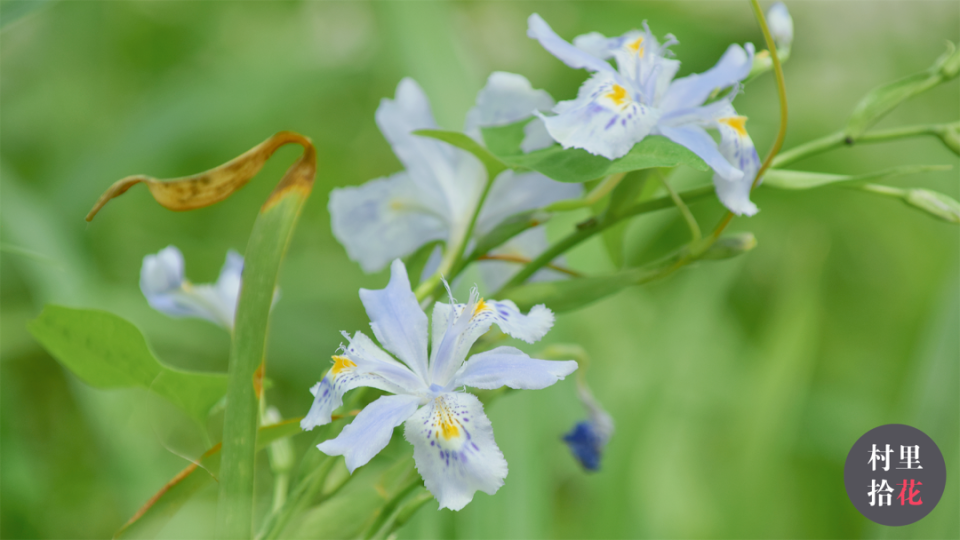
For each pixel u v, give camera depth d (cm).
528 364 58
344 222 67
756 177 61
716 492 99
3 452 85
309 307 129
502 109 65
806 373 98
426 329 59
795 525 108
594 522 86
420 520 70
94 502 100
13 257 106
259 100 144
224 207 146
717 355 114
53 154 144
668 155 60
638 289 133
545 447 82
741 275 149
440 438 57
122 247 133
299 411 120
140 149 133
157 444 88
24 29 144
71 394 112
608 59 64
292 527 61
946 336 79
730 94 63
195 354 124
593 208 65
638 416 90
